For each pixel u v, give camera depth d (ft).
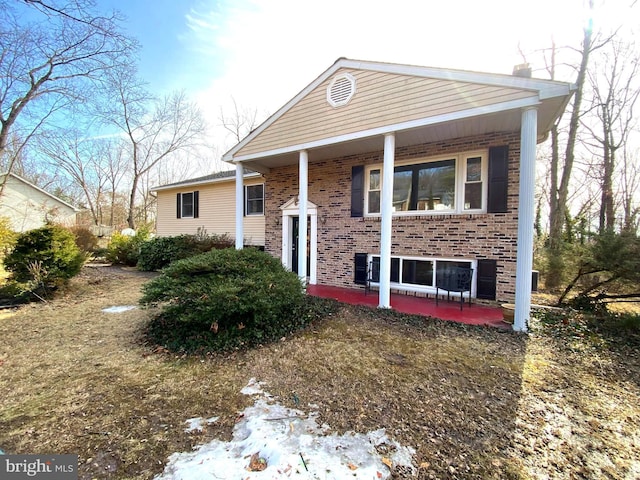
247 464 6.47
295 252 31.04
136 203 109.29
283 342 13.99
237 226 27.63
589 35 32.22
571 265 20.48
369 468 6.34
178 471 6.30
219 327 14.60
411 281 23.72
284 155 25.62
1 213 67.10
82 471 6.35
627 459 6.74
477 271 20.97
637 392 9.71
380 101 19.63
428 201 23.07
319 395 9.38
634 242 16.94
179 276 15.49
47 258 23.34
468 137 21.18
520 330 15.44
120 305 21.43
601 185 42.86
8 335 15.25
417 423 7.93
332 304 20.40
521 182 15.46
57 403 9.01
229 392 9.62
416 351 12.84
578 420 8.18
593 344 13.74
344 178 26.71
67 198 100.27
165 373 11.02
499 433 7.57
